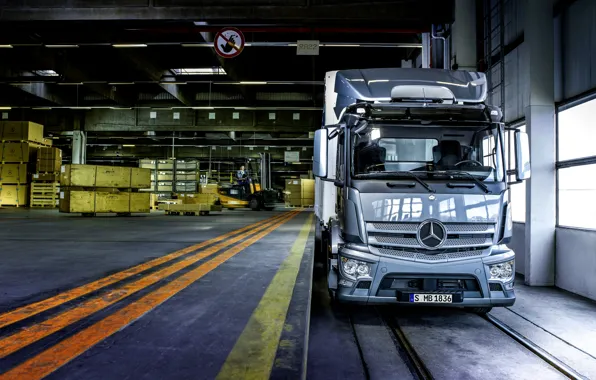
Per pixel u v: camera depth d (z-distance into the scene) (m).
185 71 21.36
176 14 10.84
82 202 16.34
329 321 4.80
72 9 10.95
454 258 4.12
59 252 6.36
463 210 4.20
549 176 6.89
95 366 1.99
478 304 4.11
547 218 6.87
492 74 8.80
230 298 3.41
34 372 1.91
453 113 4.56
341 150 4.89
